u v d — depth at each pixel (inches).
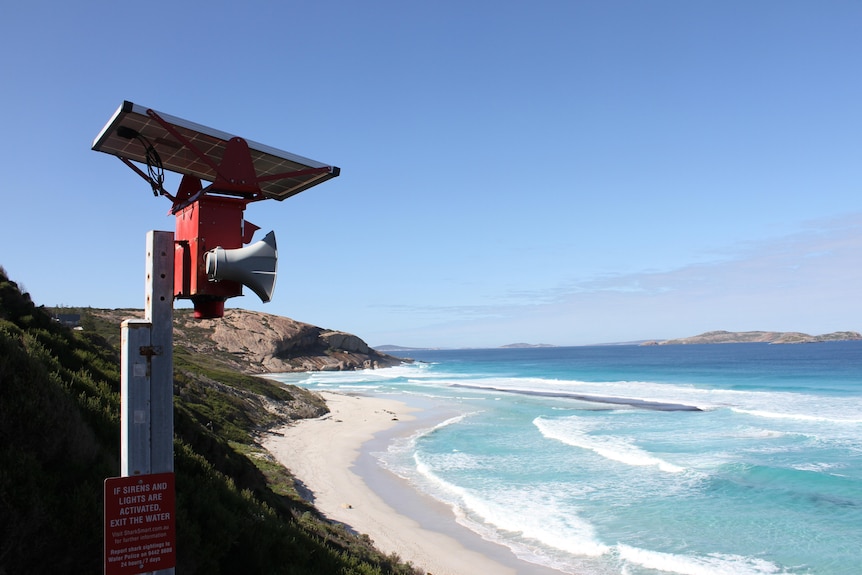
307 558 356.5
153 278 143.7
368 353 5999.0
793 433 1363.2
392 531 725.3
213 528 304.0
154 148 177.8
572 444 1259.8
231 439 1105.4
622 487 912.3
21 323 509.4
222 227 153.3
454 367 5851.4
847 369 3725.4
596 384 3068.4
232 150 156.7
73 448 272.8
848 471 991.0
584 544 684.7
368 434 1449.3
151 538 136.6
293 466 1037.2
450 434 1439.5
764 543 679.7
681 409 1875.0
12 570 218.2
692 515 778.2
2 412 248.5
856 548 660.1
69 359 488.7
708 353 7810.0
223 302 160.2
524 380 3599.9
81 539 236.4
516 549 675.4
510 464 1083.9
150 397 140.9
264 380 1980.8
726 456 1119.0
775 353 6914.4
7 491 225.5
